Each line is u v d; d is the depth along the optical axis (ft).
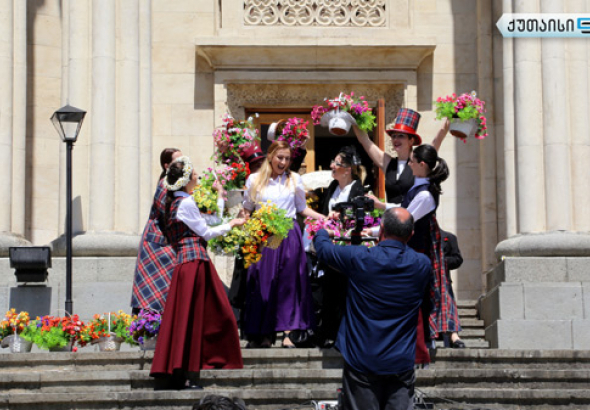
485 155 52.26
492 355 36.11
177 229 34.22
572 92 46.09
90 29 48.96
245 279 37.68
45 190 51.21
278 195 37.19
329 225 35.94
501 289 42.73
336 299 35.86
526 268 43.42
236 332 34.17
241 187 39.09
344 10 53.01
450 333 39.47
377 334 27.02
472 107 37.58
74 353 35.76
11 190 46.93
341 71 52.70
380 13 53.11
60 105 50.98
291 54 52.49
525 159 45.93
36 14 51.83
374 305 27.12
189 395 32.24
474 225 52.54
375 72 52.60
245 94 52.95
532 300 42.47
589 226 45.21
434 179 34.50
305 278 36.96
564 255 43.91
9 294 43.91
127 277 45.91
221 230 34.47
